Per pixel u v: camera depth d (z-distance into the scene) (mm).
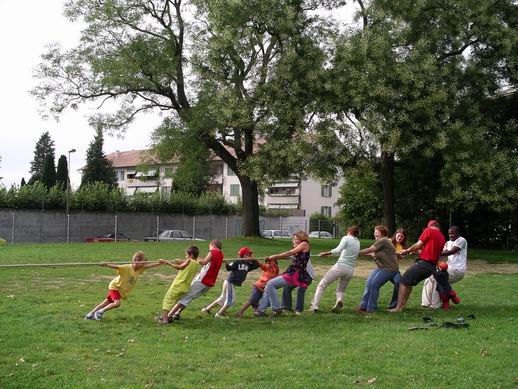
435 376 6516
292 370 6754
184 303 9820
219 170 76438
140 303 11570
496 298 13406
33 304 11156
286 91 27109
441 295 11680
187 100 32125
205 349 7812
